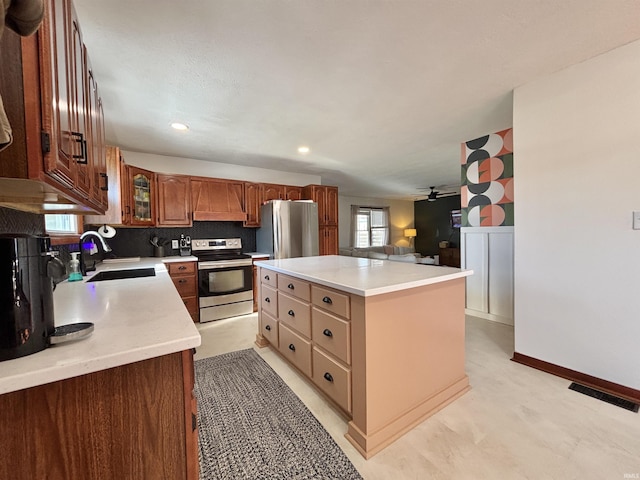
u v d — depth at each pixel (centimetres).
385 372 148
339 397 160
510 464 130
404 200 933
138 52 161
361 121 268
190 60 170
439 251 809
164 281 180
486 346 261
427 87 209
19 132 62
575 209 192
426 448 141
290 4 129
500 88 213
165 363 77
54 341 73
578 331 194
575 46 167
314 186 469
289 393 192
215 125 271
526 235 216
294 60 172
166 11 132
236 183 411
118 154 267
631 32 155
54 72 70
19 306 66
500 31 151
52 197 99
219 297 361
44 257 73
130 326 89
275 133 295
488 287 336
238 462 135
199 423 162
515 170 219
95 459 70
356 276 176
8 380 58
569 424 155
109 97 213
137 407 74
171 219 361
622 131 171
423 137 317
